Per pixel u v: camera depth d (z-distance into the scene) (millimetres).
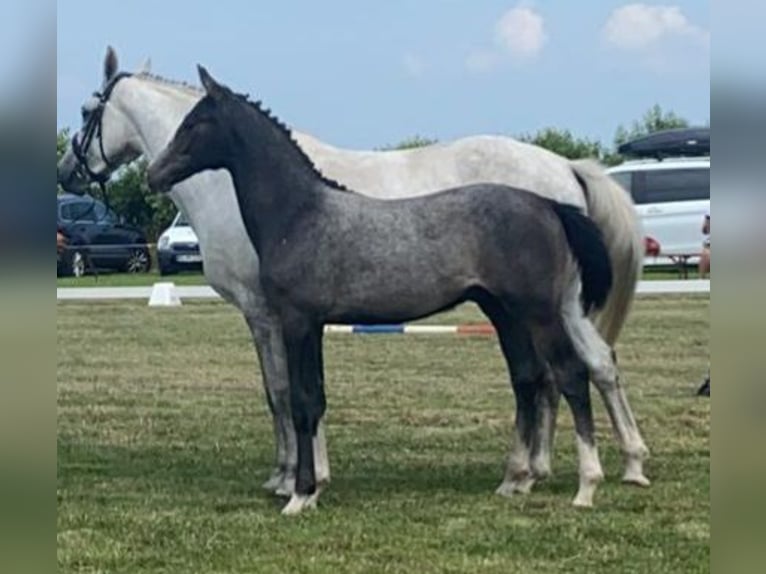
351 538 6293
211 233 7508
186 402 11281
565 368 6816
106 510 7012
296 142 7117
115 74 8422
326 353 14734
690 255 24203
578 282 6898
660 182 24344
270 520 6723
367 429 9711
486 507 6957
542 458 7363
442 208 6734
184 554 6035
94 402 11289
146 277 28203
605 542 6148
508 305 6711
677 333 15977
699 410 10266
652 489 7273
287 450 7453
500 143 7750
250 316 7527
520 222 6656
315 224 6719
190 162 6883
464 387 11883
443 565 5777
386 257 6656
